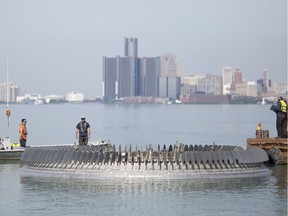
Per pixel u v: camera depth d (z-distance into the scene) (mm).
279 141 62219
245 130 179500
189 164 51625
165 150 52844
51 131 166000
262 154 54594
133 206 42344
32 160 54750
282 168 58594
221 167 52125
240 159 52688
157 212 40969
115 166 51500
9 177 53156
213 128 193500
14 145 73750
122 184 48969
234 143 117812
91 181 50312
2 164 63625
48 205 42719
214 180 50625
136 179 50594
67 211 41250
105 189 47281
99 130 178000
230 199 44344
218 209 41688
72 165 52594
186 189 47250
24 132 71875
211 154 52062
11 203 43344
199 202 43344
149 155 52812
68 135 145250
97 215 40312
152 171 51000
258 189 47531
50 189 47562
